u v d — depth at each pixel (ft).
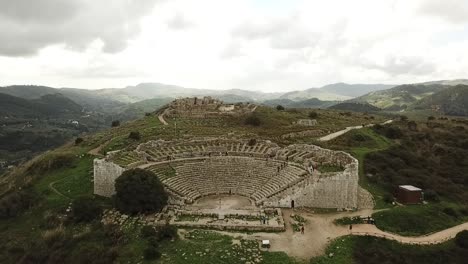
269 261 154.81
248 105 535.60
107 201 224.53
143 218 194.18
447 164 317.63
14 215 232.53
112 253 166.81
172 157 271.49
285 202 208.95
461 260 175.94
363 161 285.64
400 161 296.92
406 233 191.42
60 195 240.53
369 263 163.73
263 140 321.93
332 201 211.20
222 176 248.32
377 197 231.91
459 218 216.54
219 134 353.10
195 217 195.62
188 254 159.02
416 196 228.84
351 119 503.61
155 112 533.55
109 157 260.62
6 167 632.38
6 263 188.75
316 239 175.22
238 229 182.70
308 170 232.73
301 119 454.81
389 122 463.83
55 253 183.93
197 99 552.41
